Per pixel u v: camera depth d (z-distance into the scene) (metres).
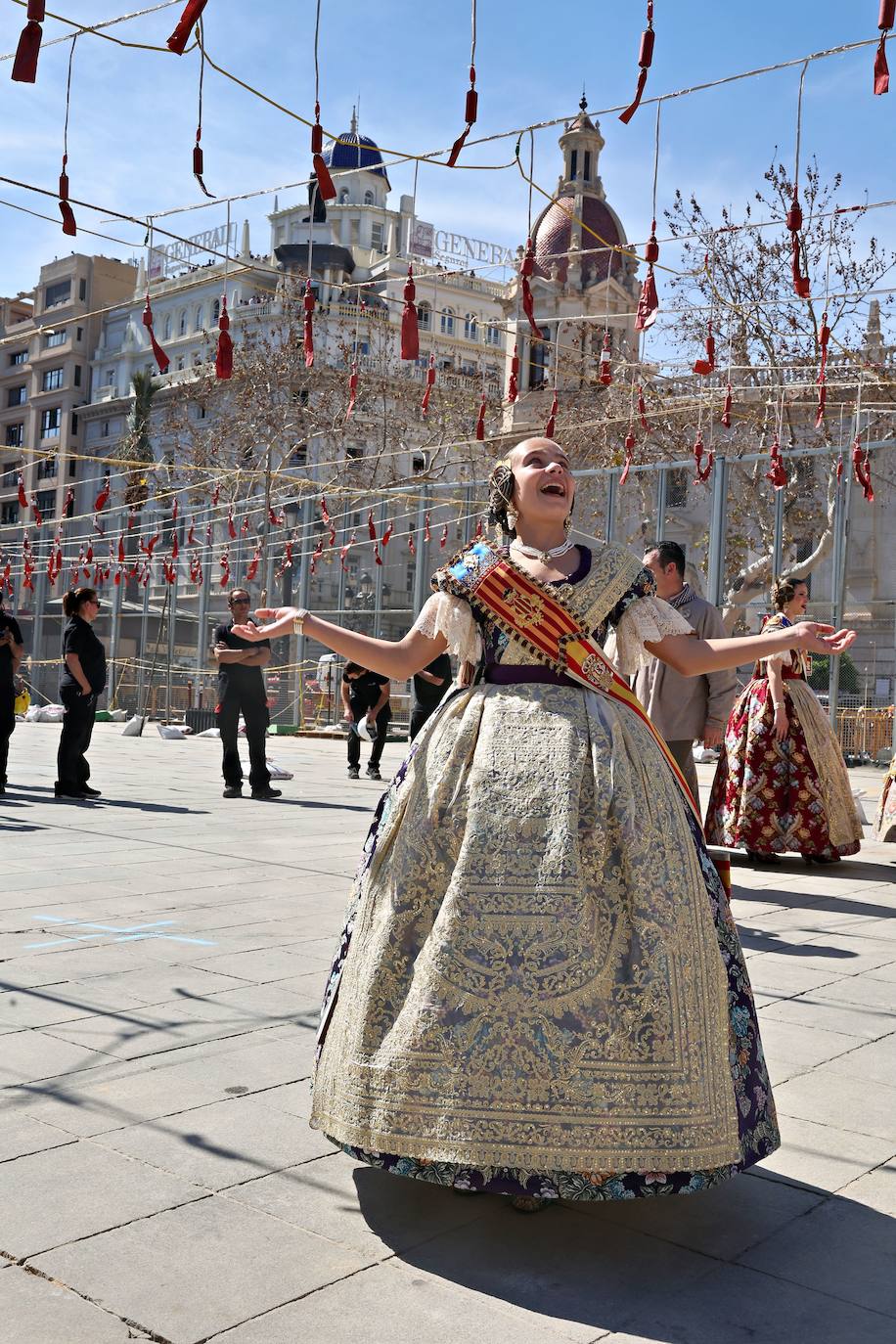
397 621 24.67
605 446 24.77
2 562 29.03
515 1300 2.17
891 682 20.66
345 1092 2.45
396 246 57.72
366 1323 2.07
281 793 11.10
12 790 10.71
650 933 2.43
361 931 2.64
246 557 30.14
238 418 32.44
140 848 7.38
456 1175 2.32
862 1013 4.02
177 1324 2.04
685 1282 2.26
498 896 2.43
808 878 7.04
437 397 32.47
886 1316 2.15
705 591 25.55
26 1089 3.12
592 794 2.55
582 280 38.03
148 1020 3.72
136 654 30.55
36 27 3.80
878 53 3.83
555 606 2.74
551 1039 2.34
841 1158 2.85
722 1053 2.46
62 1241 2.32
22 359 68.75
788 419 19.41
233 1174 2.66
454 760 2.64
